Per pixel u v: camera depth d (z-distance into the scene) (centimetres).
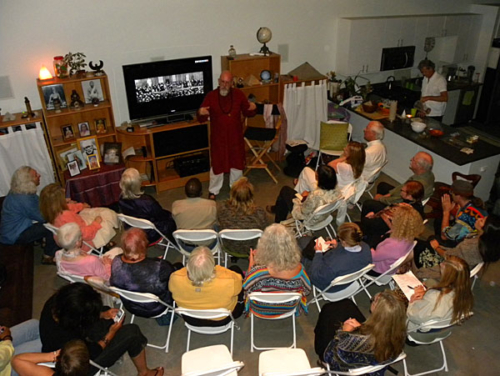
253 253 316
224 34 547
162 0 494
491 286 380
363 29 605
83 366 206
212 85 559
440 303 255
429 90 581
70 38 469
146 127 507
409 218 307
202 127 531
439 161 489
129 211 367
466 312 256
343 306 290
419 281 310
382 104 592
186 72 516
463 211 357
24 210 392
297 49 610
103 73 473
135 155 527
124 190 357
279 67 556
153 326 345
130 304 293
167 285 289
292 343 328
